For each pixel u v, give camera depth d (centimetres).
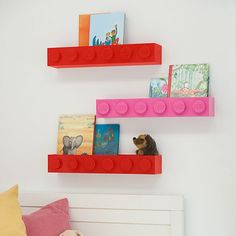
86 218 235
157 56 226
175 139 230
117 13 236
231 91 224
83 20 239
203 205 226
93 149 238
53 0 246
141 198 229
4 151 251
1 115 251
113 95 238
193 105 220
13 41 251
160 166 229
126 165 225
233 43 225
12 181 250
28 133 248
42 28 248
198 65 226
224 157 224
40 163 246
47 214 225
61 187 243
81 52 231
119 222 231
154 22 234
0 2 252
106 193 237
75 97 243
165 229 227
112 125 237
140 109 226
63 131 242
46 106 246
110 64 231
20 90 249
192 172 228
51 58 235
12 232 207
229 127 224
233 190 223
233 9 225
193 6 229
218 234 224
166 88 229
